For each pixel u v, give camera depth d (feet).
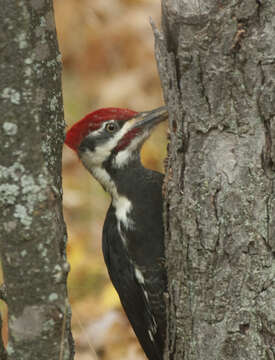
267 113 22.94
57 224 22.09
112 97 58.13
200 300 24.99
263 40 22.49
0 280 38.58
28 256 21.81
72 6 65.05
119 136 31.91
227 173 23.72
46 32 21.48
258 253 23.80
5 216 21.63
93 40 63.05
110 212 32.48
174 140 25.02
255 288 24.00
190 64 23.45
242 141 23.45
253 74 22.84
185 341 25.95
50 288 22.07
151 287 31.14
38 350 22.43
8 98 21.06
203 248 24.53
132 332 39.42
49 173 21.88
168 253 26.40
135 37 62.80
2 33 20.77
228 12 22.59
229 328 24.56
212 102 23.53
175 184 25.31
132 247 31.01
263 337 24.16
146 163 46.19
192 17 22.97
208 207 24.20
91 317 40.68
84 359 37.50
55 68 22.04
